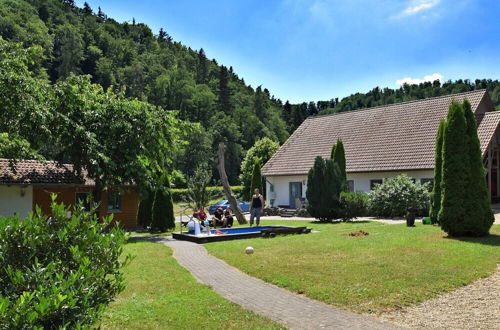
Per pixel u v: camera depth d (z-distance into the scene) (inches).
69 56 3978.8
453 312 263.0
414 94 5994.1
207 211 1462.8
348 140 1386.6
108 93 808.9
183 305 279.0
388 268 373.1
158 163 843.4
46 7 4788.4
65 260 184.5
